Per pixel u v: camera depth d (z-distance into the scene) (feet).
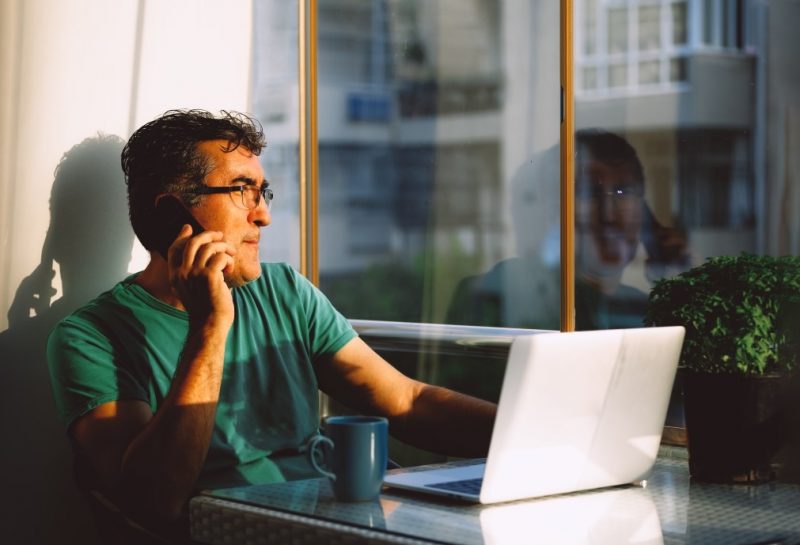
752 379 4.44
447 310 61.93
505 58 63.93
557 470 4.17
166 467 4.62
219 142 5.51
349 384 5.89
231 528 3.98
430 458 7.67
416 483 4.35
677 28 52.31
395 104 61.98
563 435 4.13
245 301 5.77
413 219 63.00
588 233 13.28
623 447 4.38
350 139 61.57
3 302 5.63
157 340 5.39
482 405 5.51
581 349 4.06
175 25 6.64
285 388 5.67
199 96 6.85
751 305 4.42
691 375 4.58
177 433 4.66
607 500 4.22
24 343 5.75
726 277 4.56
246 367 5.59
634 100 54.34
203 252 5.06
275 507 3.94
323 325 5.98
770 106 48.65
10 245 5.66
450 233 64.03
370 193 60.95
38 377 5.83
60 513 5.96
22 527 5.76
